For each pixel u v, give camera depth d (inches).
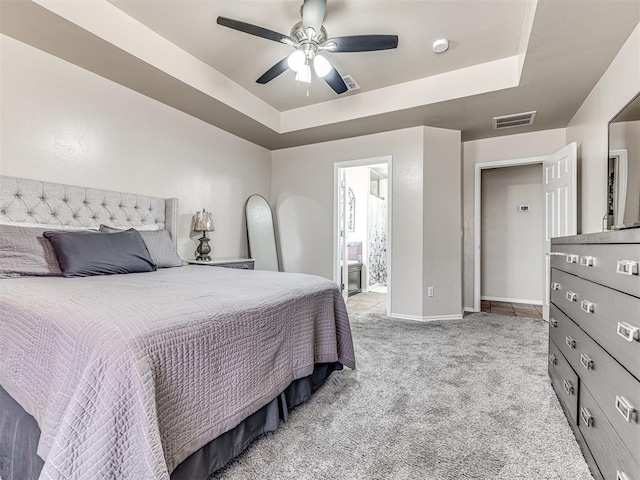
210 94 120.7
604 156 102.4
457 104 126.3
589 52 91.2
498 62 113.5
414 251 153.1
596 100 109.7
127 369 36.1
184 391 43.3
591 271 52.2
